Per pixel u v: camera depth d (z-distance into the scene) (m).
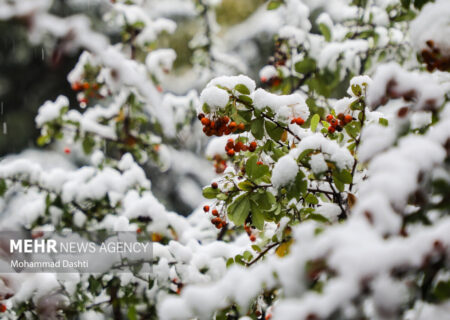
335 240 0.90
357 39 3.49
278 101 1.88
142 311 2.75
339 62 3.29
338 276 0.90
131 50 4.11
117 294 2.75
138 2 4.26
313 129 1.93
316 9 5.93
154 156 4.08
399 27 3.43
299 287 0.96
